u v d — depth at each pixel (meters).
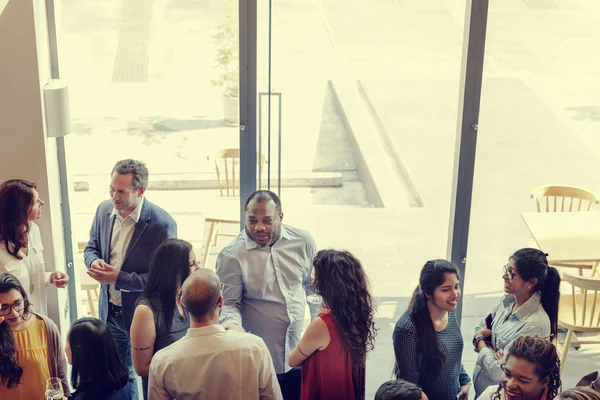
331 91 4.30
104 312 4.37
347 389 3.43
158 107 4.32
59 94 4.11
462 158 4.49
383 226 4.61
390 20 4.21
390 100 4.36
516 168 4.56
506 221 4.69
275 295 4.00
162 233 4.23
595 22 4.22
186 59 4.24
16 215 3.78
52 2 4.14
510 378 3.10
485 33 4.25
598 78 4.34
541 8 4.21
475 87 4.34
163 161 4.42
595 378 3.56
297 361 3.44
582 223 4.77
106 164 4.48
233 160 4.43
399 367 3.62
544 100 4.40
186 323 3.70
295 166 4.45
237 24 4.16
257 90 4.29
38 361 3.64
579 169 4.57
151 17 4.16
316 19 4.19
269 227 3.90
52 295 4.37
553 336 3.79
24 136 4.11
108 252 4.28
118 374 3.35
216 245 4.56
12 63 3.97
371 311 3.43
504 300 3.94
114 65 4.25
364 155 4.45
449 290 3.50
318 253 3.44
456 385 3.70
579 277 4.61
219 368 3.15
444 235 4.67
